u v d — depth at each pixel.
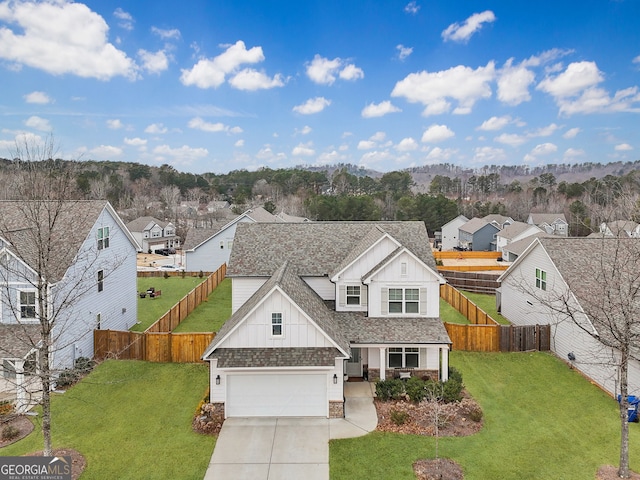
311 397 16.84
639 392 17.11
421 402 17.27
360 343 18.70
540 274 25.30
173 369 21.14
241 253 24.22
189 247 50.62
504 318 31.52
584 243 24.02
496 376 20.48
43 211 19.91
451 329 23.91
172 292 40.03
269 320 16.86
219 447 14.69
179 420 16.52
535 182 162.38
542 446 14.48
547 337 23.61
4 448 14.52
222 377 16.72
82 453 14.23
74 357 20.34
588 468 13.20
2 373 18.36
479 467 13.32
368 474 13.10
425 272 19.92
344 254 23.92
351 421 16.38
